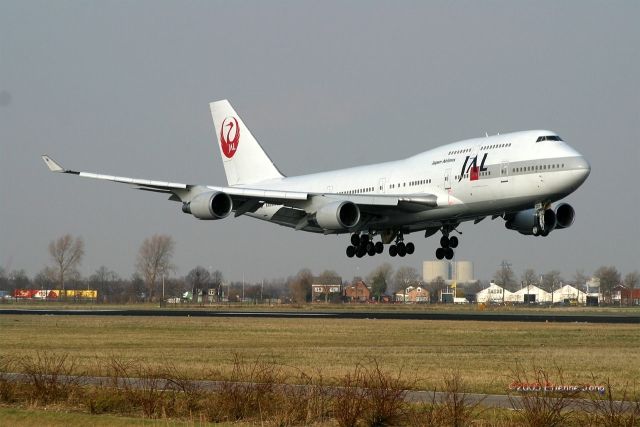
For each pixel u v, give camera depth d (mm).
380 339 183875
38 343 175125
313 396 93438
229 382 102875
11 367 129000
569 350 157125
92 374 119812
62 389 102812
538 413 85250
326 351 155750
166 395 99188
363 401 89688
